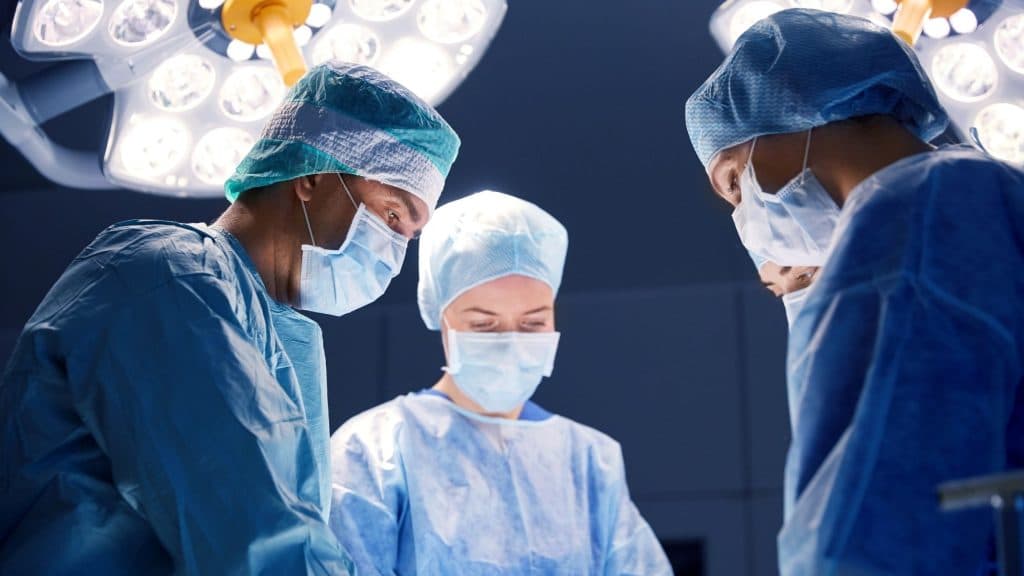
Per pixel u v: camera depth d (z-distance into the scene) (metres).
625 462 3.89
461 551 2.53
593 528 2.68
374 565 2.45
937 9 2.22
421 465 2.62
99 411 1.67
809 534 1.38
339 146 2.01
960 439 1.37
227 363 1.69
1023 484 1.12
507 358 2.66
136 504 1.67
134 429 1.65
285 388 1.88
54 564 1.65
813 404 1.46
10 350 4.19
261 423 1.67
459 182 4.09
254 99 2.38
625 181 4.08
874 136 1.72
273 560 1.61
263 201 2.00
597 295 4.04
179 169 2.36
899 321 1.44
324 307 2.07
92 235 4.26
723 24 2.38
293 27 2.31
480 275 2.70
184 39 2.25
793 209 1.75
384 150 2.03
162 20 2.24
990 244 1.50
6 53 2.38
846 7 2.31
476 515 2.58
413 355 4.10
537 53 4.13
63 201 4.32
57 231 4.29
